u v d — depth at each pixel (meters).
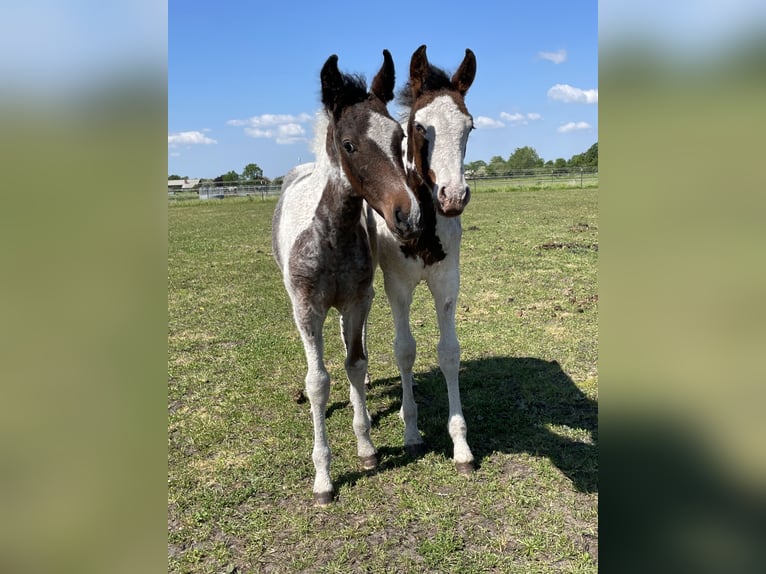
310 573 2.72
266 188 36.94
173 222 19.89
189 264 11.17
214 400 4.72
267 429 4.20
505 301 7.18
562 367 5.06
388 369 5.32
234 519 3.15
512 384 4.75
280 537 2.99
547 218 15.38
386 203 2.64
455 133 3.02
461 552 2.79
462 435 3.61
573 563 2.69
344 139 2.76
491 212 17.59
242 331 6.64
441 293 3.58
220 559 2.83
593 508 3.09
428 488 3.36
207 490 3.41
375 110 2.78
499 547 2.82
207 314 7.43
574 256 9.72
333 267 3.11
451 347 3.60
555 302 7.05
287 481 3.50
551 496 3.21
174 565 2.79
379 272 9.52
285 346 6.06
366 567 2.73
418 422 4.24
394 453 3.80
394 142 2.75
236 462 3.74
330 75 2.80
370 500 3.28
